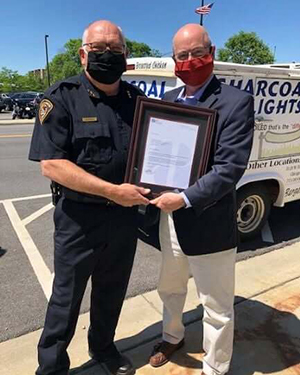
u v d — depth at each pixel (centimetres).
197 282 216
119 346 256
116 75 186
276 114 393
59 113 182
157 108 186
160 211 222
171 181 192
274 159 407
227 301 215
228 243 205
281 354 251
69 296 206
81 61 195
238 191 396
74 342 261
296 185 443
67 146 187
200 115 185
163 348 244
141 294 323
